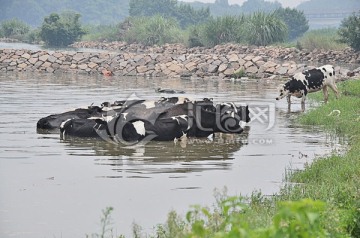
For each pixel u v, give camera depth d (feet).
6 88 189.88
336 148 101.35
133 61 263.08
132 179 81.46
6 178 80.94
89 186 77.66
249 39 399.03
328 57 343.05
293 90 147.64
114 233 60.44
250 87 201.36
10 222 63.26
